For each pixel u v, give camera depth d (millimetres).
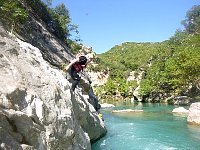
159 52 78812
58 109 8883
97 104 28656
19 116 6457
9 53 8594
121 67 92312
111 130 20844
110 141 16906
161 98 60219
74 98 12148
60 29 36906
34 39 24047
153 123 25031
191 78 48750
